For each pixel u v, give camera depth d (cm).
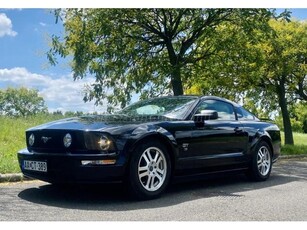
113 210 470
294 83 1911
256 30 1291
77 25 1240
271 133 755
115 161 486
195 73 1373
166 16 1255
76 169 480
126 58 1243
